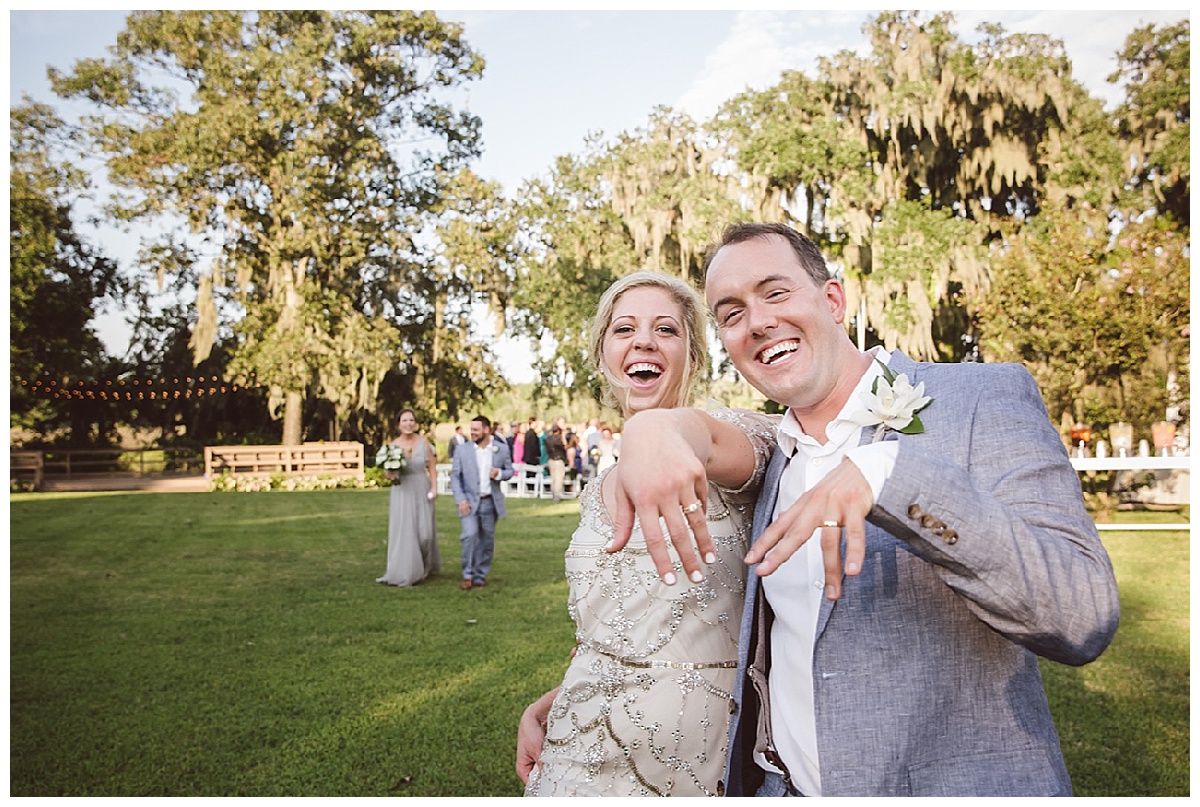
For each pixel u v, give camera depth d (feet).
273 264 86.63
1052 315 48.65
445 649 21.43
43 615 25.93
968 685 4.39
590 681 5.97
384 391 99.66
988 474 4.31
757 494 5.91
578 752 5.91
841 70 71.20
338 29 90.74
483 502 30.14
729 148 76.95
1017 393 4.56
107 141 85.20
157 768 14.25
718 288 5.14
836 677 4.49
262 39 87.45
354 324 85.76
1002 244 61.31
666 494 3.99
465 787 13.29
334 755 14.70
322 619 25.00
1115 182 62.75
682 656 5.77
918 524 3.72
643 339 6.78
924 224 65.98
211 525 49.85
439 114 95.76
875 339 69.67
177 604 27.40
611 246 88.02
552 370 102.12
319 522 51.34
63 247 97.50
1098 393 50.55
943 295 68.59
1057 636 3.68
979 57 67.77
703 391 7.16
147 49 85.46
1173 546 36.06
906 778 4.32
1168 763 13.52
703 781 5.69
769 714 5.14
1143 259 48.08
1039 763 4.33
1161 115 62.95
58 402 102.83
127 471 102.17
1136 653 20.27
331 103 88.53
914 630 4.43
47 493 77.71
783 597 4.99
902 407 4.65
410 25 90.07
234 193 88.48
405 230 93.66
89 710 17.20
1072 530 3.92
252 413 112.68
